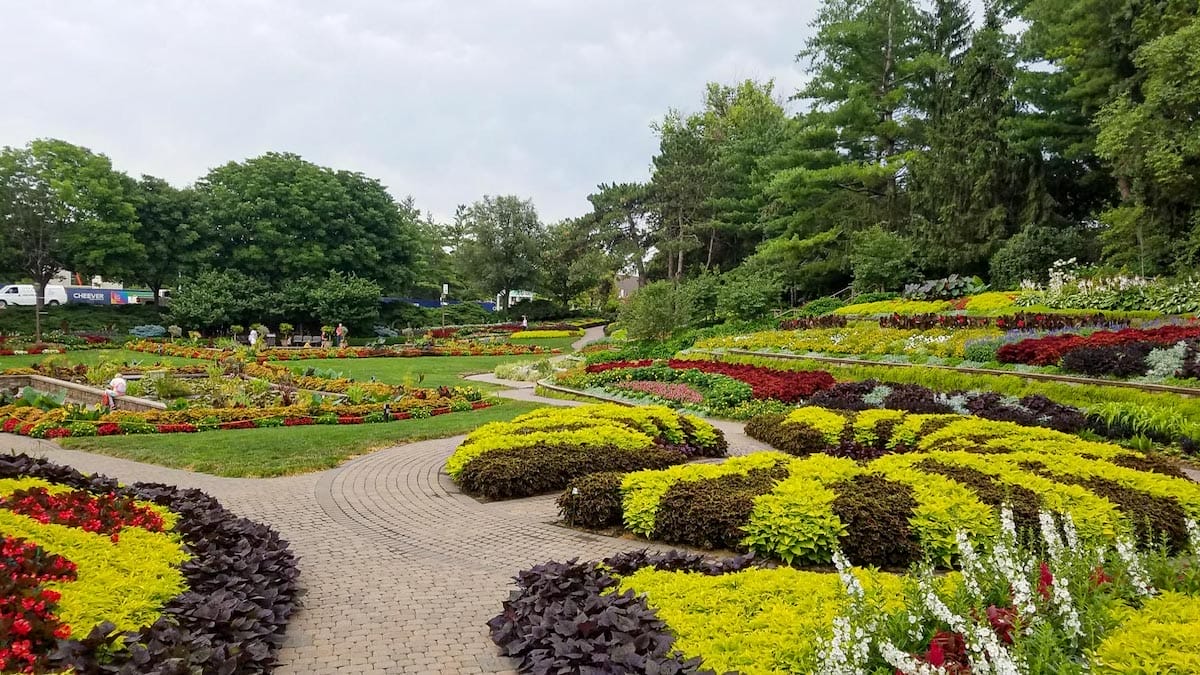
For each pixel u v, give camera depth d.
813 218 34.34
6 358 29.28
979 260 26.50
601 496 7.17
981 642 2.77
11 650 3.15
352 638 4.65
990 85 27.06
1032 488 6.27
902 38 31.70
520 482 8.52
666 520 6.65
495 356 35.69
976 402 11.98
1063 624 3.16
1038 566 3.85
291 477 9.63
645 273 56.22
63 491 5.95
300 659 4.32
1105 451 8.05
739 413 14.30
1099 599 3.41
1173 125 18.50
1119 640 2.96
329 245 47.84
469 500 8.45
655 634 3.74
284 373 22.30
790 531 5.83
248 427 13.72
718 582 4.57
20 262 39.88
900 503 6.02
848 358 18.48
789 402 14.70
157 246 43.03
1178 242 19.70
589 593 4.46
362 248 48.69
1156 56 17.83
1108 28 22.73
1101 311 18.16
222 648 3.60
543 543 6.80
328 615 5.05
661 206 47.78
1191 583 3.86
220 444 11.59
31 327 37.91
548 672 3.76
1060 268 22.94
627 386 18.28
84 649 3.32
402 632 4.75
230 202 45.03
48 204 39.91
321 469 10.12
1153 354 12.11
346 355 33.91
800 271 33.56
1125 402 10.87
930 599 3.29
